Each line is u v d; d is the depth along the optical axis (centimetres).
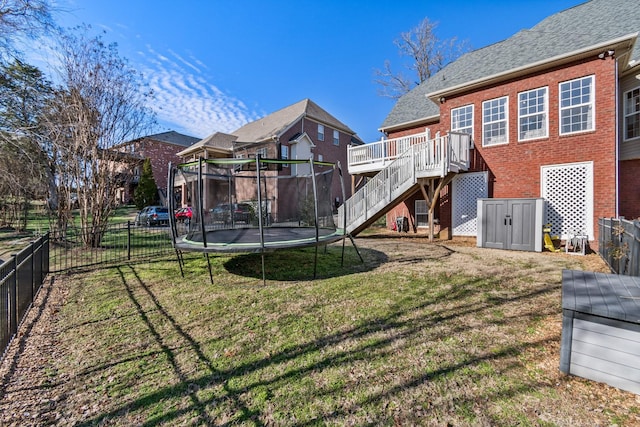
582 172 836
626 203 913
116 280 563
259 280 554
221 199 1074
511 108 959
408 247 908
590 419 200
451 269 605
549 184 891
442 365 266
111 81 928
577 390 229
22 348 313
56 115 870
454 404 217
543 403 216
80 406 225
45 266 591
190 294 475
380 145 1273
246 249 521
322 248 903
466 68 1212
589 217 824
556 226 879
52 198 1050
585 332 241
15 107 926
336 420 205
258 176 528
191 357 290
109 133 937
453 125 1100
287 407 219
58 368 276
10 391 243
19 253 382
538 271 585
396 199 1037
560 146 870
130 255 789
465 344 302
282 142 2188
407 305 410
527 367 260
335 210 2525
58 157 898
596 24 940
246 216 1226
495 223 877
